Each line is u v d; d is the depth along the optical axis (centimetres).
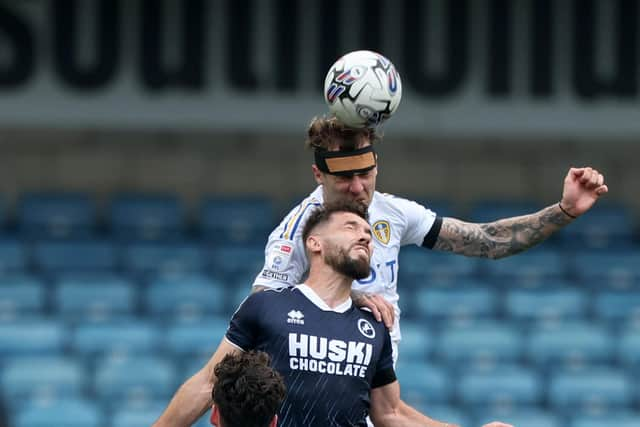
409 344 4791
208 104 5138
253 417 1517
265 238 5409
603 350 4884
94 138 5541
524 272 5334
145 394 4450
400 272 5266
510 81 5206
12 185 5472
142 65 5119
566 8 5203
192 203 5566
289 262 1831
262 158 5609
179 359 4622
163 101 5138
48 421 4200
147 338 4691
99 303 4925
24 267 5112
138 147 5559
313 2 5116
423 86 5175
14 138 5481
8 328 4672
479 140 5644
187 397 1730
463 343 4809
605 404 4675
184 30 5112
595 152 5672
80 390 4450
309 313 1706
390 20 5125
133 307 4944
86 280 5016
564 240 5566
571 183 1842
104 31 5103
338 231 1714
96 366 4534
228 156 5600
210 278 5109
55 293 4925
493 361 4803
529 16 5194
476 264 5331
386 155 5612
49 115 5103
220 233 5412
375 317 1747
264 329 1702
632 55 5216
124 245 5222
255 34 5131
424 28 5150
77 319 4819
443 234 1920
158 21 5112
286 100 5147
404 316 5003
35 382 4438
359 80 1753
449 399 4578
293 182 5603
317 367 1683
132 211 5403
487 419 4488
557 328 4944
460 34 5166
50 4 5091
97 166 5534
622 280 5350
